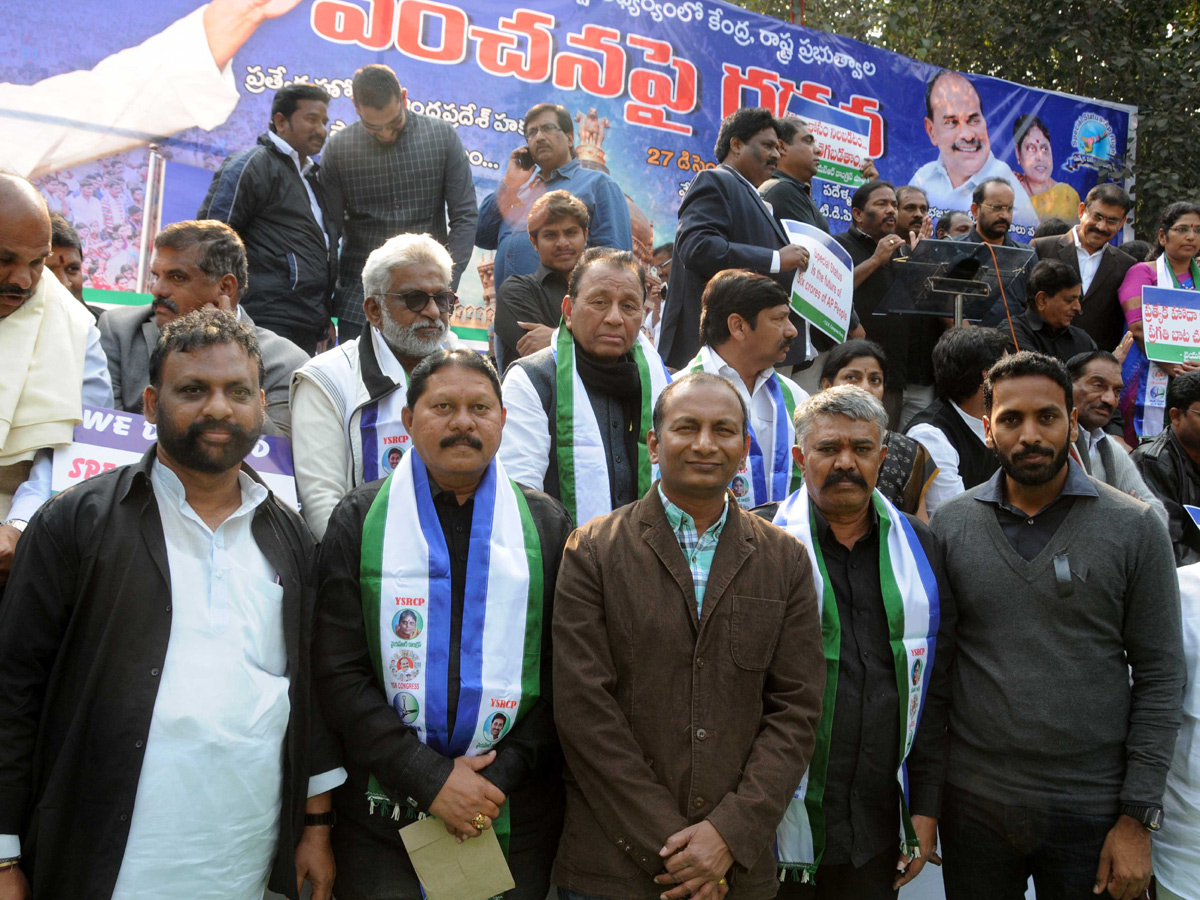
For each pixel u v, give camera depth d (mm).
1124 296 5883
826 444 2781
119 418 2803
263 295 5012
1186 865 2896
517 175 6164
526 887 2463
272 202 5066
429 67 5996
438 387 2490
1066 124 8102
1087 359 4332
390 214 5578
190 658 2230
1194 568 3068
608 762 2316
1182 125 8977
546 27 6312
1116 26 9578
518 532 2566
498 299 4750
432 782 2303
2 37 5148
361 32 5844
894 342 5199
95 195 5328
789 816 2662
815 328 4781
